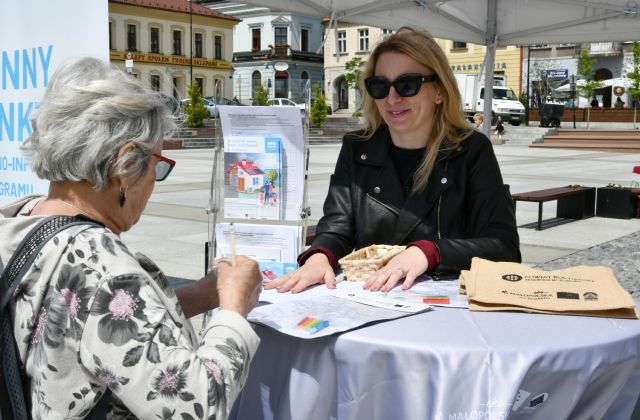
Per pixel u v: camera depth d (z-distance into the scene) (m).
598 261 7.00
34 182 3.97
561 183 14.11
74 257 1.44
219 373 1.45
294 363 1.92
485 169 2.78
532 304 2.06
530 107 41.31
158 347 1.39
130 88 1.55
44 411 1.42
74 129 1.47
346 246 2.80
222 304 1.66
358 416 1.84
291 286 2.37
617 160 21.64
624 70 47.34
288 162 3.62
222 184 3.73
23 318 1.44
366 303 2.15
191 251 7.11
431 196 2.75
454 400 1.72
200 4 67.25
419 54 2.72
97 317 1.39
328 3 7.23
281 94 63.91
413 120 2.77
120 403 1.47
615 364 1.85
